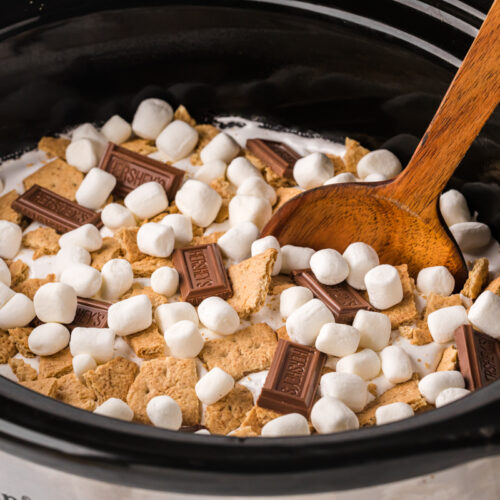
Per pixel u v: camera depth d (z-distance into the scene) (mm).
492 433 526
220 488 523
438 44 638
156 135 691
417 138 667
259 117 701
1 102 667
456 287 634
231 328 611
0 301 617
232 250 636
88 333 604
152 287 625
